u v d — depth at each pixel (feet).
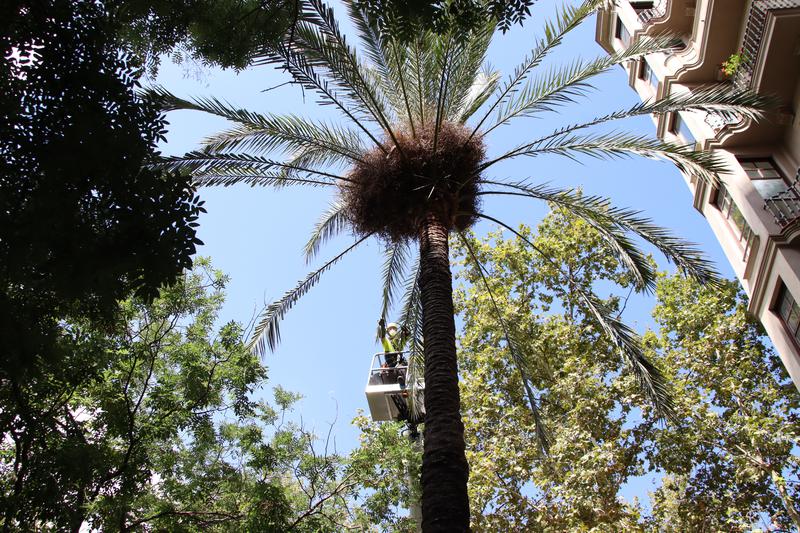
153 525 30.19
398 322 47.26
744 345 62.03
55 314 18.52
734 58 53.11
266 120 36.76
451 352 28.96
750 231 53.21
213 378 35.70
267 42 20.22
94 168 14.89
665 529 58.95
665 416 36.50
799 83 51.37
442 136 36.11
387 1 16.25
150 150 16.25
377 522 33.17
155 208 15.19
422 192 34.76
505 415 58.95
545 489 54.13
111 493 28.76
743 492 58.39
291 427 36.52
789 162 53.67
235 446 35.32
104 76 15.43
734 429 57.47
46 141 14.62
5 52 14.51
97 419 30.66
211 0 19.17
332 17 29.66
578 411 57.36
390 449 35.01
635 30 69.97
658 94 64.44
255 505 30.45
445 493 23.54
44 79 14.93
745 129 54.54
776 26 49.24
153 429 31.78
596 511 49.78
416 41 35.24
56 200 14.49
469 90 42.32
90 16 15.70
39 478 24.35
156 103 16.74
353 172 37.73
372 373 45.73
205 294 38.86
